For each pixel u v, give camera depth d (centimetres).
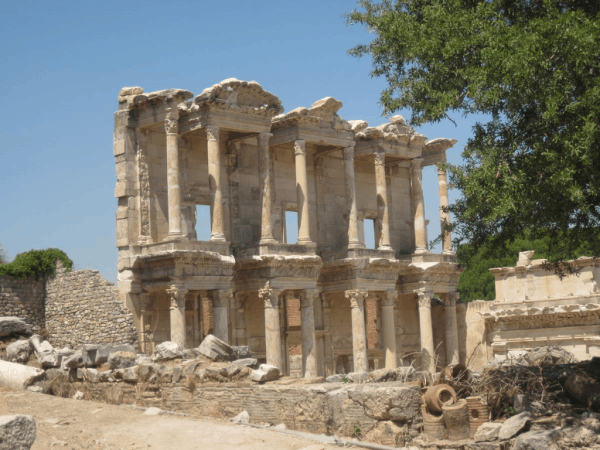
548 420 2775
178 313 5197
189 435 2839
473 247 3841
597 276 5850
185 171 5816
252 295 6034
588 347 5812
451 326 6719
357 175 6912
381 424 2909
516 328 6291
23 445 2000
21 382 3822
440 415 2902
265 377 3384
